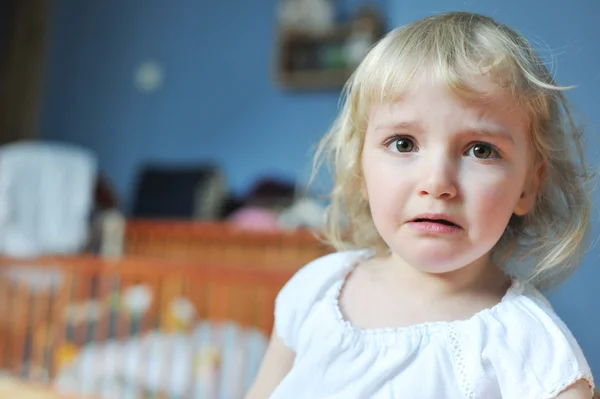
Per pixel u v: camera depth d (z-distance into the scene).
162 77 4.13
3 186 2.96
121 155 4.19
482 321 0.53
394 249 0.53
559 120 0.55
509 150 0.50
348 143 0.60
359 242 0.66
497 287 0.57
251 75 3.87
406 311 0.57
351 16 3.56
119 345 2.30
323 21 3.57
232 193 3.82
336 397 0.55
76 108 4.35
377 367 0.54
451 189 0.49
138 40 4.23
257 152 3.80
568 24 1.62
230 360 2.10
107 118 4.26
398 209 0.51
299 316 0.63
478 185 0.49
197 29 4.06
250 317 2.34
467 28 0.53
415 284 0.57
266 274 1.76
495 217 0.49
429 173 0.49
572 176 0.56
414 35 0.54
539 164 0.55
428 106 0.50
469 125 0.49
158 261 1.98
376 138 0.53
